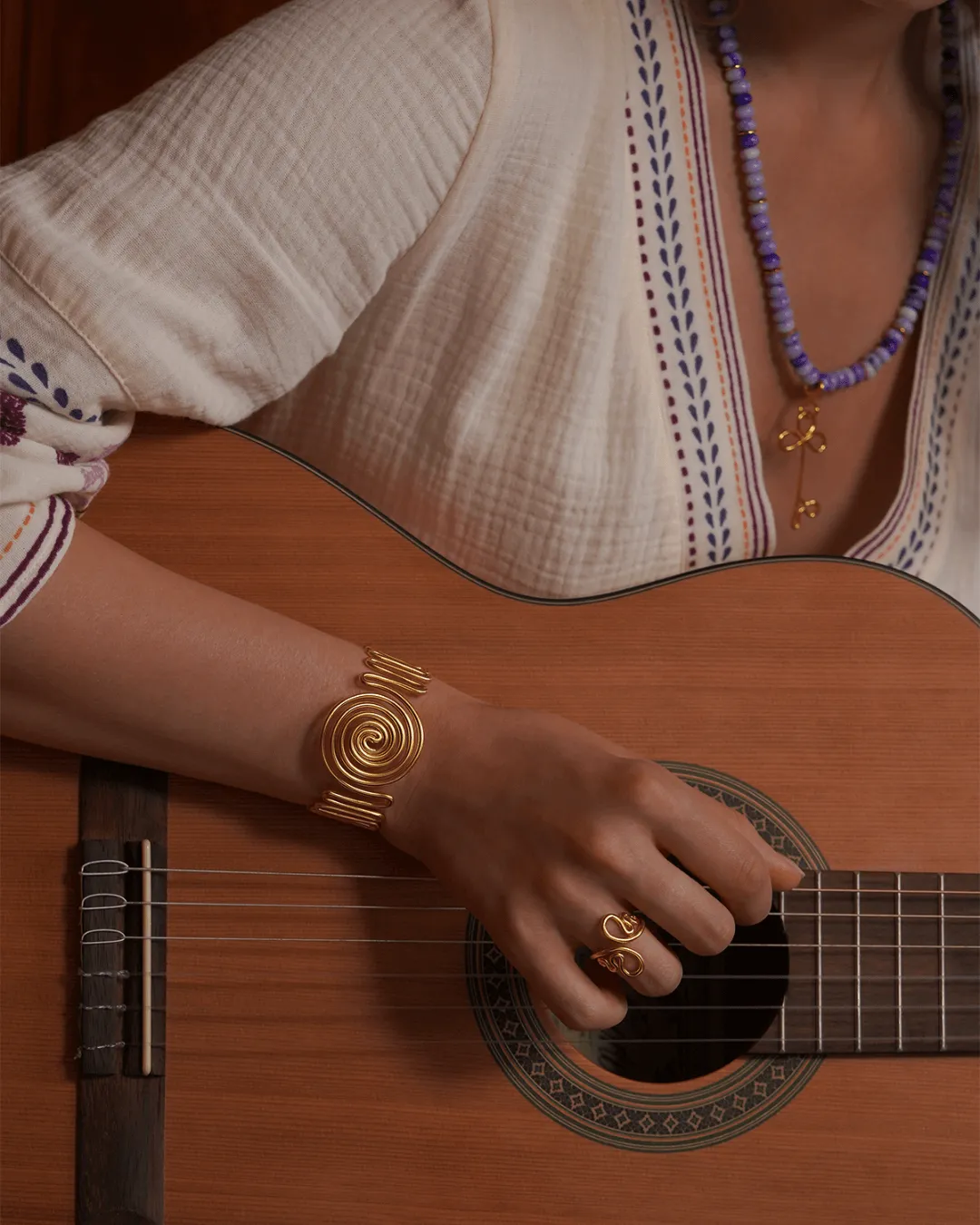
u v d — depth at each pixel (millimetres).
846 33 975
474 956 894
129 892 869
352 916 891
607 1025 814
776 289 1036
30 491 757
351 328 977
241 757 832
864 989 943
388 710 824
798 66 999
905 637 979
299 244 830
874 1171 915
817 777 961
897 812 963
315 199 823
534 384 942
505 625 954
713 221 973
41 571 757
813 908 946
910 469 1076
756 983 978
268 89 812
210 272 815
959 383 1095
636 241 948
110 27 1543
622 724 954
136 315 793
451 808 831
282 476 945
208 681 809
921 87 1068
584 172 925
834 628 977
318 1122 872
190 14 1544
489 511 959
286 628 841
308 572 945
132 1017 860
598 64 926
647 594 972
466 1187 878
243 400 897
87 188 792
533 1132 887
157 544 937
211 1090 867
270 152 808
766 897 840
